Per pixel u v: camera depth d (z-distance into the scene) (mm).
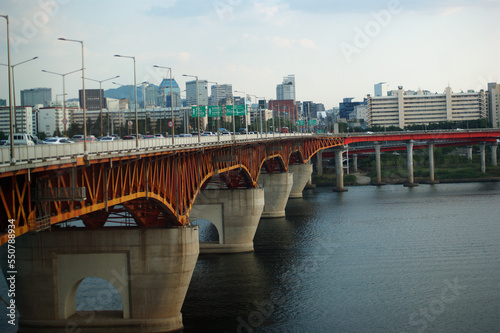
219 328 67625
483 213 147000
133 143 61094
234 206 108438
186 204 78250
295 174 194125
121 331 66312
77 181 50344
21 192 43531
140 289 66250
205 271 93875
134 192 60531
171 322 67000
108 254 66000
